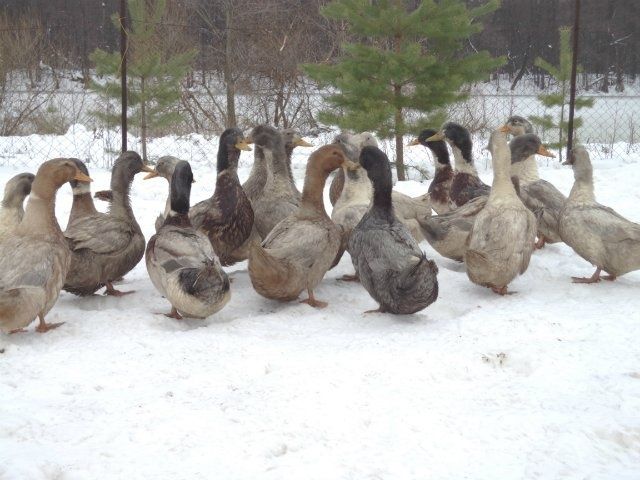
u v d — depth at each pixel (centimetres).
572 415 178
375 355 218
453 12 572
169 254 251
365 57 569
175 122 679
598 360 213
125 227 286
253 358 216
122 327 246
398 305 253
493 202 285
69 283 275
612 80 1141
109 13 1136
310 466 156
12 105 979
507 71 1195
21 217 301
